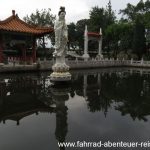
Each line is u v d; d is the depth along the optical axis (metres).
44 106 11.06
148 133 7.43
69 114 9.67
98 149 6.25
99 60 42.03
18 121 8.74
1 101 12.10
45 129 7.82
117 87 16.83
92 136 7.17
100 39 52.00
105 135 7.25
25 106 11.09
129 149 6.26
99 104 11.49
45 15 55.06
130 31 54.97
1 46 29.56
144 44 50.88
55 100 12.40
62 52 17.47
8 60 31.92
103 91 15.16
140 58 51.25
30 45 32.72
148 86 17.31
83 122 8.56
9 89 15.69
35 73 28.78
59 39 17.17
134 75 26.27
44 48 52.19
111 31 56.53
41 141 6.77
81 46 74.50
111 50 62.50
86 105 11.27
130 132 7.53
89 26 64.44
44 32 31.75
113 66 45.12
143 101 12.11
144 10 58.50
